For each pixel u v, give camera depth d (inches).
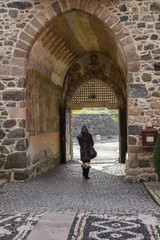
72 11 301.9
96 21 310.2
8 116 297.6
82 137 329.1
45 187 275.4
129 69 290.4
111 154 656.4
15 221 171.2
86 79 493.7
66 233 149.7
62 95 490.6
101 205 205.5
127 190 254.2
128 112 290.2
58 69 439.5
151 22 290.0
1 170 295.3
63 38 370.0
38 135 348.8
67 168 417.1
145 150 287.7
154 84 287.9
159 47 288.4
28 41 300.4
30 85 319.9
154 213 182.5
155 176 286.0
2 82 299.7
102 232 151.6
